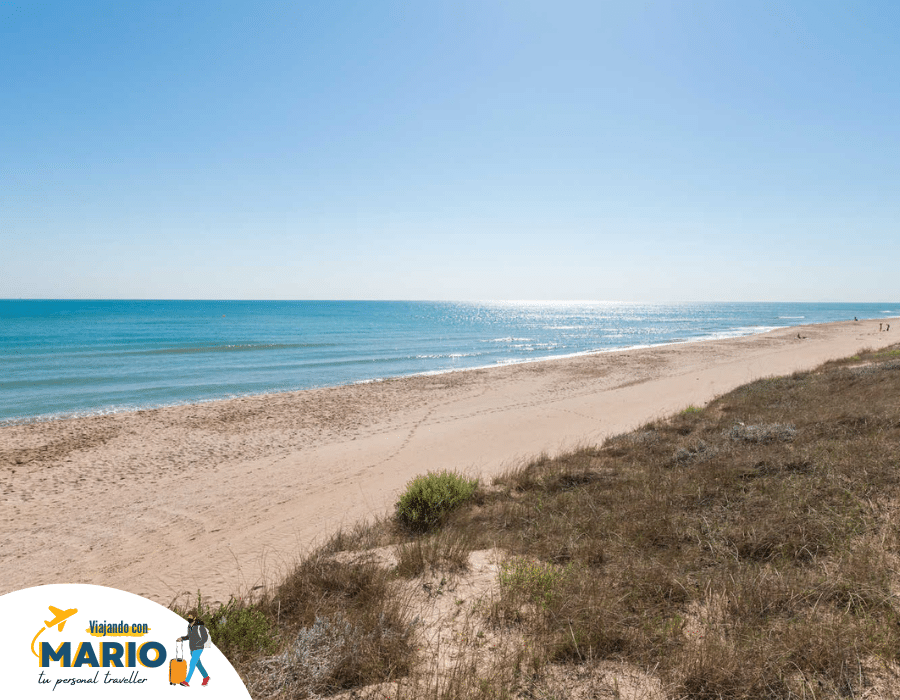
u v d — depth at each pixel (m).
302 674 3.32
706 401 18.08
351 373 32.53
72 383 27.31
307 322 94.69
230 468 12.38
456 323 99.00
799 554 4.53
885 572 3.91
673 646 3.40
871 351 30.83
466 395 22.97
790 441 8.82
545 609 4.01
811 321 109.56
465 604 4.38
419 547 5.63
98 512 9.55
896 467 6.08
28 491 10.77
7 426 17.50
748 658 3.10
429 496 7.69
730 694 2.88
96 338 55.69
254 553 7.36
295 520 8.77
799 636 3.25
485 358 41.44
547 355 43.62
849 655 3.02
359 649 3.56
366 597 4.63
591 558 5.12
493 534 6.42
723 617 3.69
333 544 6.78
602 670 3.23
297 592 4.99
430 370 34.03
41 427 16.77
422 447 13.95
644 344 54.69
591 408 18.80
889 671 2.89
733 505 6.04
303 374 31.91
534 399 21.64
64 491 10.75
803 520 5.06
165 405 21.97
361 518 8.53
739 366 29.91
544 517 6.78
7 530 8.74
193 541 8.06
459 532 6.52
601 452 10.88
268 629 4.12
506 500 8.23
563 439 14.12
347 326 84.06
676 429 12.36
